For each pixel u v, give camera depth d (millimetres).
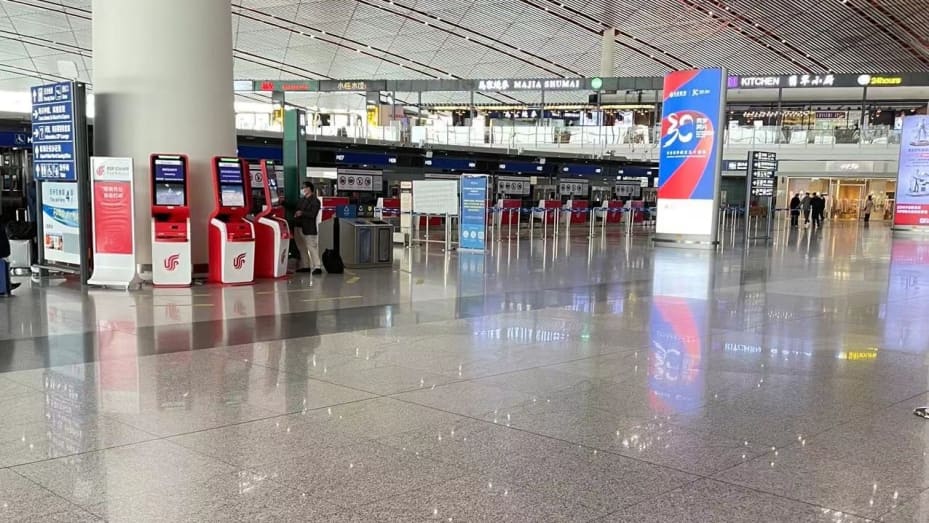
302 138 13266
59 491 3330
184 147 10633
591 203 31062
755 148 38812
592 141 38875
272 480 3500
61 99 9867
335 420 4414
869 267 14172
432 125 33344
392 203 25969
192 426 4254
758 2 33562
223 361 5828
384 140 30094
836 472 3689
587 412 4641
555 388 5188
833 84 31234
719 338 7016
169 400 4754
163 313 8031
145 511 3143
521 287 10633
